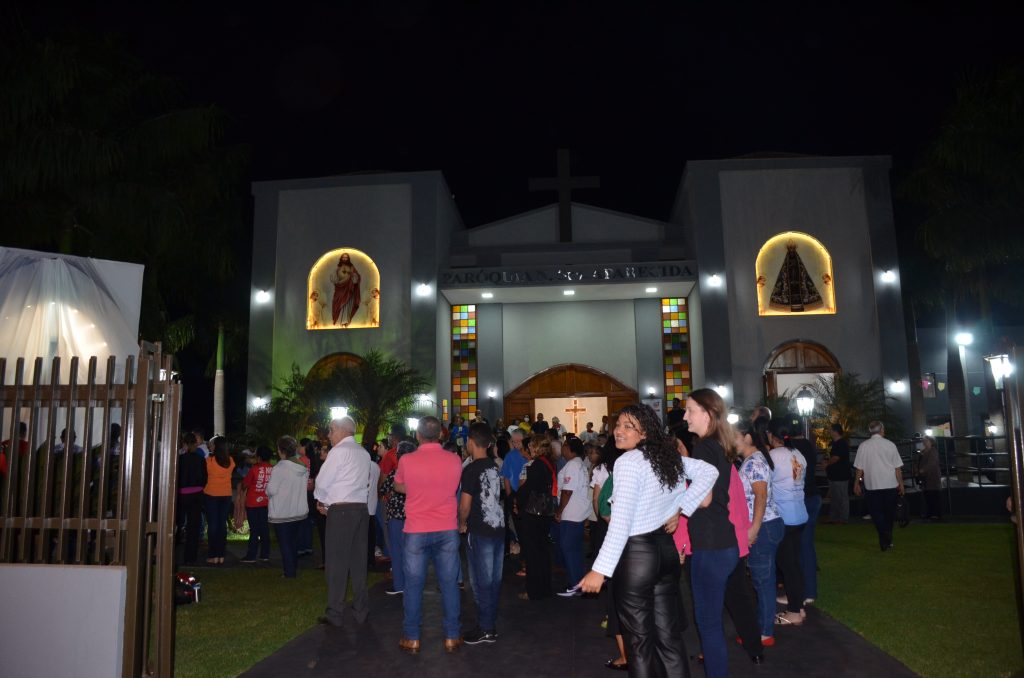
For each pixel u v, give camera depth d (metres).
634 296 27.33
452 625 6.55
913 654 6.07
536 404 27.58
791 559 7.09
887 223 24.45
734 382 23.84
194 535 11.46
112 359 5.15
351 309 24.89
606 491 7.31
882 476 11.32
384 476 11.23
